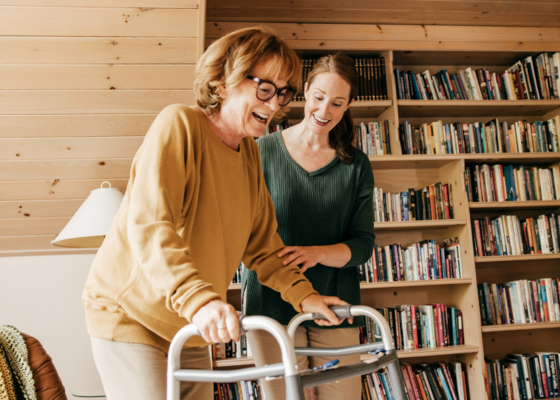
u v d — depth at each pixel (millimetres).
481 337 2732
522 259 2867
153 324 936
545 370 2836
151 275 783
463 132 2992
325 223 1485
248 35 1029
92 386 2680
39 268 2770
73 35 2080
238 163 1124
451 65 3256
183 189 934
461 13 2967
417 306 2900
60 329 2727
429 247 2877
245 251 1265
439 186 2949
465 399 2738
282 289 1166
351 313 994
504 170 3010
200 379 729
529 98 3055
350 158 1516
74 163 2498
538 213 3174
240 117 1031
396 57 3104
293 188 1483
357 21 2959
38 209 2658
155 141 936
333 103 1417
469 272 2822
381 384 2637
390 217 2883
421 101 2914
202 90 1046
